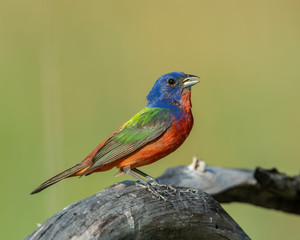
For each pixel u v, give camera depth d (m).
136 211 5.96
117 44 14.77
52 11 13.88
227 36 15.70
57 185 11.12
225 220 6.37
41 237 5.64
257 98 14.97
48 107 12.02
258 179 9.23
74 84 13.86
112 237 5.78
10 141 11.17
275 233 12.66
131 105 14.22
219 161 14.25
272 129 14.45
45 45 13.13
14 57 12.71
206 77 15.34
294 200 9.62
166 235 6.12
